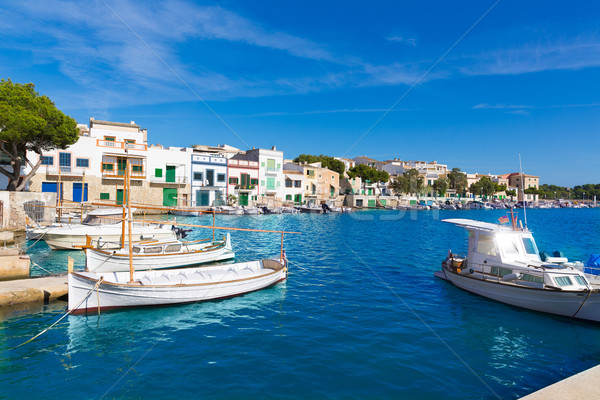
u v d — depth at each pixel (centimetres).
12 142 3275
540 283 1316
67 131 3503
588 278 1384
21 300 1317
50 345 1030
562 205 12612
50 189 4397
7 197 2647
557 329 1174
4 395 783
